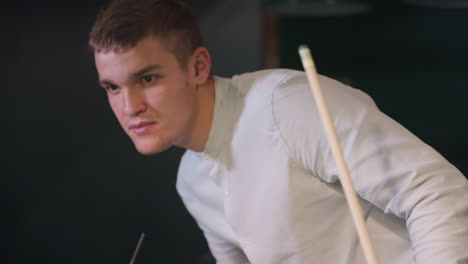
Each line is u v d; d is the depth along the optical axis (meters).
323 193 1.52
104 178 4.21
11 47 4.06
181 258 4.27
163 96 1.42
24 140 4.14
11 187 4.17
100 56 1.40
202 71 1.50
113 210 4.23
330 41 4.51
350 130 1.40
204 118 1.57
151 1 1.42
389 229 1.53
